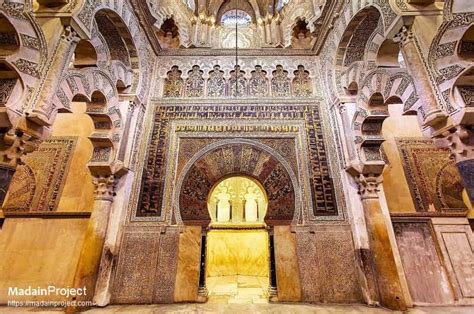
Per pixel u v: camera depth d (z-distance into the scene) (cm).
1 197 228
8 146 235
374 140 406
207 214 420
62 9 291
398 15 295
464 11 246
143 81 493
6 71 238
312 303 365
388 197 438
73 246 407
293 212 420
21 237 410
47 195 436
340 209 419
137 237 400
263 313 321
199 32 614
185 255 395
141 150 462
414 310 337
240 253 709
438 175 450
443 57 257
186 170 447
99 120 416
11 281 382
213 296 429
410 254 399
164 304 362
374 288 361
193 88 529
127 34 444
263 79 537
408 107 316
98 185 403
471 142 236
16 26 234
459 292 371
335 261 387
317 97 511
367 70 408
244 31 649
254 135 476
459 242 405
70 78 328
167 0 583
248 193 753
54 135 481
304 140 473
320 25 514
